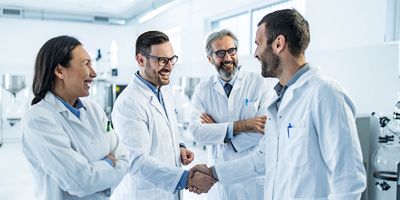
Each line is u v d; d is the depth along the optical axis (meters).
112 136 1.42
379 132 2.22
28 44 7.42
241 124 1.81
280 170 1.19
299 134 1.11
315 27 3.40
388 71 2.58
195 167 1.61
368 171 2.28
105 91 6.26
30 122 1.16
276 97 1.27
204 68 5.77
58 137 1.16
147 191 1.61
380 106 2.65
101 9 7.68
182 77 6.07
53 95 1.23
